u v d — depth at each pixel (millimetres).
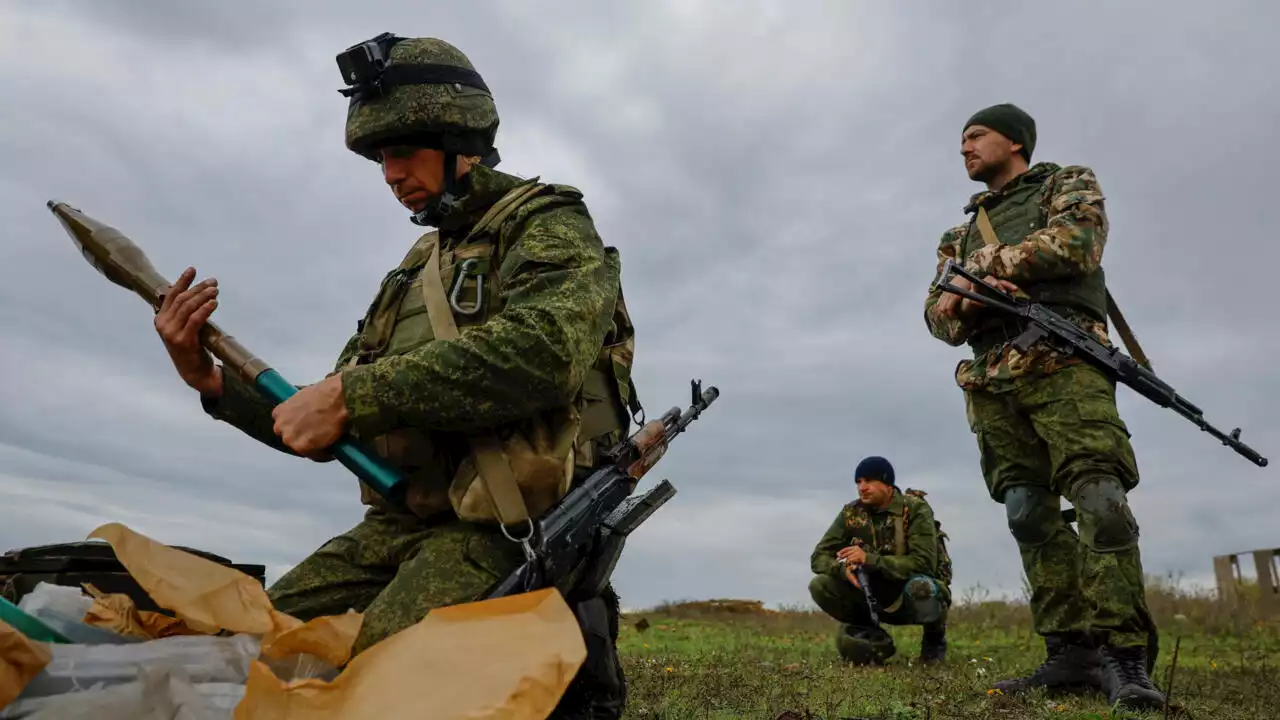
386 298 2746
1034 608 5254
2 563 2912
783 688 4926
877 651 7223
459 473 2506
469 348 2357
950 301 5270
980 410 5406
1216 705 4781
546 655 1763
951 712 4438
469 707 1706
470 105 2729
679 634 9383
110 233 2512
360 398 2299
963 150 5633
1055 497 5254
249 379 2420
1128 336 5363
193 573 1961
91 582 2904
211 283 2469
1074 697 4969
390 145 2721
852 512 8133
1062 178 5203
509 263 2568
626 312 2846
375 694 1739
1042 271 5000
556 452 2490
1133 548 4723
